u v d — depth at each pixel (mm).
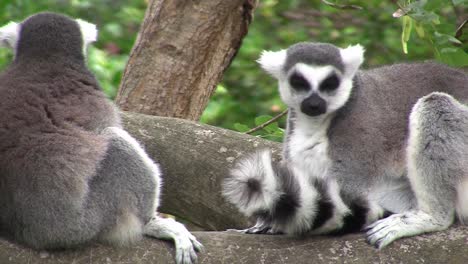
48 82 10008
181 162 12469
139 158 9656
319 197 9258
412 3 11594
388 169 10320
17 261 9141
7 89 9844
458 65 12297
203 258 9273
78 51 10625
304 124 10977
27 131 9445
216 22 14352
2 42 10828
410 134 9789
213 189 12211
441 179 9578
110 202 9414
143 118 13156
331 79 10867
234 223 12016
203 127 12938
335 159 10375
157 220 9688
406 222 9461
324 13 18969
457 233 9453
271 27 19828
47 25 10562
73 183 9195
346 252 9266
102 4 20328
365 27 18516
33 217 9164
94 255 9273
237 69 19297
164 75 14414
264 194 9055
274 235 9703
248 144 12562
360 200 9844
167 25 14445
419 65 11227
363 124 10391
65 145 9406
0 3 18531
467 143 9648
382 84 10836
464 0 11812
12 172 9273
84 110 9898
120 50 19500
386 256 9203
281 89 11484
